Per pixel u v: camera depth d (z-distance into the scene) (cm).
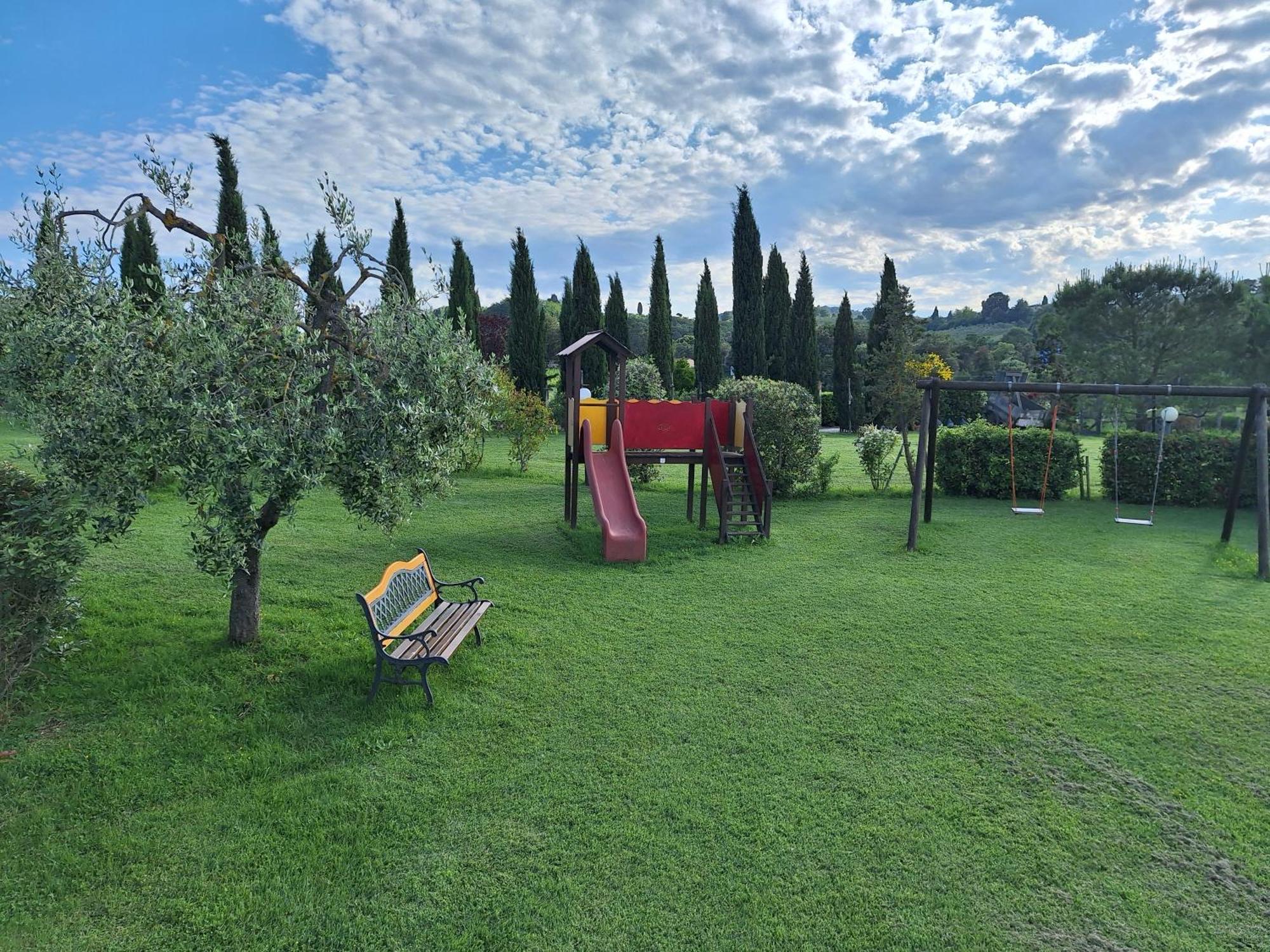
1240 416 2612
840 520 1391
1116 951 335
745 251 3894
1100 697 598
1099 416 2855
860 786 461
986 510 1544
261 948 327
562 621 764
